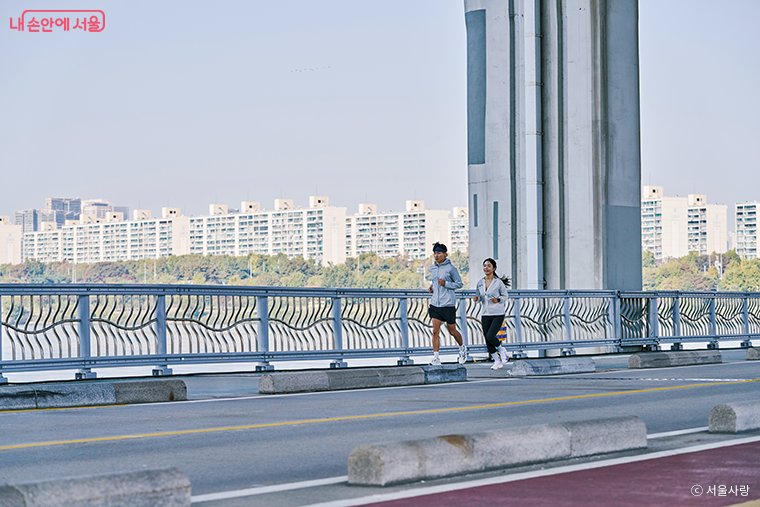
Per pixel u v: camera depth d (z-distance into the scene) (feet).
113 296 52.21
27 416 37.27
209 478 24.06
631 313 82.53
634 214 87.76
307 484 22.91
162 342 53.93
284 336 59.21
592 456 25.90
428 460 22.76
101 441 30.37
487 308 62.13
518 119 89.20
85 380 50.67
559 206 86.89
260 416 37.19
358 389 49.34
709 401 41.65
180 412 38.73
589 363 61.36
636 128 88.33
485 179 90.89
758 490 21.24
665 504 19.81
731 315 93.04
